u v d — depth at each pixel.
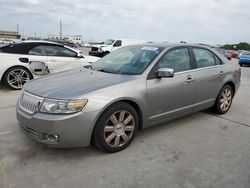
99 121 3.31
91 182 2.88
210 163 3.33
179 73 4.24
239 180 2.96
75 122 3.12
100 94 3.29
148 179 2.95
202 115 5.29
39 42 7.79
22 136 4.00
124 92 3.47
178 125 4.67
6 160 3.28
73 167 3.17
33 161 3.28
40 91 3.37
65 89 3.33
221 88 5.14
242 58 20.89
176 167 3.22
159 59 4.02
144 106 3.74
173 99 4.14
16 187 2.75
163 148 3.73
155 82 3.85
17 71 7.36
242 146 3.87
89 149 3.62
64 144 3.16
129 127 3.65
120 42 23.64
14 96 6.64
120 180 2.92
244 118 5.19
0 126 4.41
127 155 3.50
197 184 2.88
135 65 4.04
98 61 4.77
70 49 8.28
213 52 5.09
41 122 3.12
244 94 7.70
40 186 2.78
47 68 7.79
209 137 4.17
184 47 4.53
